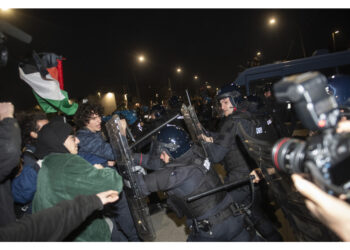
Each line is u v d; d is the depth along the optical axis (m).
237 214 1.47
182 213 1.61
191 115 2.15
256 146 1.00
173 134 1.57
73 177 1.27
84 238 1.40
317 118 0.59
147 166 2.11
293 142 0.67
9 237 0.90
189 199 1.38
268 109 2.41
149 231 1.74
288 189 0.85
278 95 0.67
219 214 1.45
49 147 1.45
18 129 1.33
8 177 1.47
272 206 2.19
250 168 1.89
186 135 1.65
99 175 1.31
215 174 1.60
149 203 3.60
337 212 0.55
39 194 1.32
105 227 1.58
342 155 0.52
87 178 1.28
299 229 0.88
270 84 4.08
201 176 1.48
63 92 2.48
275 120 2.13
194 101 8.15
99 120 2.25
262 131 1.95
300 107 0.60
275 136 1.99
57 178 1.28
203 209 1.45
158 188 1.49
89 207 1.17
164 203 3.54
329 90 1.02
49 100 2.32
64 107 2.54
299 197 0.80
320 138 0.58
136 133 3.72
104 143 2.14
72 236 1.36
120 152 1.74
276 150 0.71
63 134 1.44
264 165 0.98
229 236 1.45
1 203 1.38
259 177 1.60
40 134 1.47
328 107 0.60
